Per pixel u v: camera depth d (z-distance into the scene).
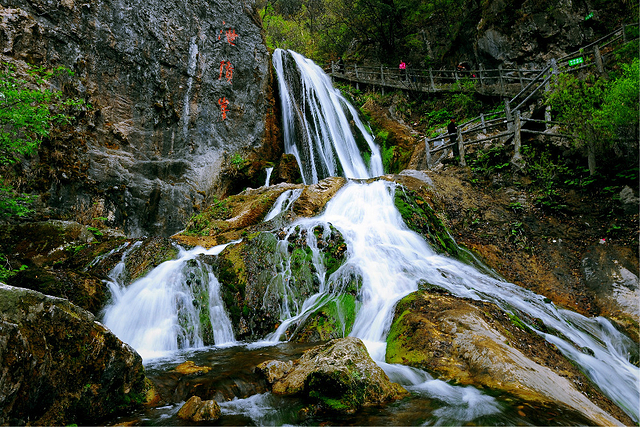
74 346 3.11
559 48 17.23
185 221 11.72
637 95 8.07
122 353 3.49
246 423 3.22
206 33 13.76
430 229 8.49
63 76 9.87
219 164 13.17
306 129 15.72
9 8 9.12
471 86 18.27
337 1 26.19
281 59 17.14
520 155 10.75
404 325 5.24
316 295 6.73
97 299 5.87
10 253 7.37
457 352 4.54
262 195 10.49
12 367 2.56
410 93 21.42
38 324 2.88
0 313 2.65
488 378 4.04
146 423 3.18
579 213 9.09
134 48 11.55
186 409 3.35
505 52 18.34
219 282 6.76
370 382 3.67
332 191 10.25
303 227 8.05
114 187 10.43
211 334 6.06
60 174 9.38
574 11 17.09
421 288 6.38
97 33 10.74
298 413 3.40
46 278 5.54
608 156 9.27
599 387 4.55
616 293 7.08
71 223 8.45
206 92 13.49
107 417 3.27
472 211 9.67
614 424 3.51
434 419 3.24
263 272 6.90
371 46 26.45
